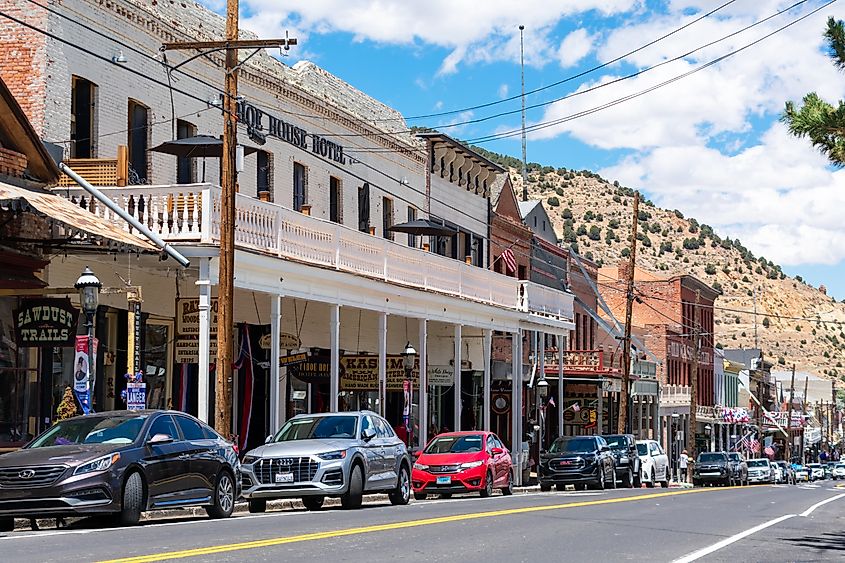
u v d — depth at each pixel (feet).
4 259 79.36
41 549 46.91
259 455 80.38
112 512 59.67
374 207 144.56
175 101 104.32
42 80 88.94
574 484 151.33
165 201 87.25
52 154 87.97
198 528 59.36
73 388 77.82
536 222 209.97
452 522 67.21
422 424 125.70
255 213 93.97
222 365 81.41
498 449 114.83
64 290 80.59
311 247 103.24
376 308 116.67
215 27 115.14
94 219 77.71
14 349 82.84
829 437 546.26
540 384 168.14
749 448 366.43
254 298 110.63
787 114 55.57
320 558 45.68
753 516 88.12
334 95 140.46
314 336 127.34
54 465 58.49
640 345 268.82
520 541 57.36
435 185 162.20
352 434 84.89
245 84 114.42
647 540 61.26
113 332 95.50
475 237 175.94
